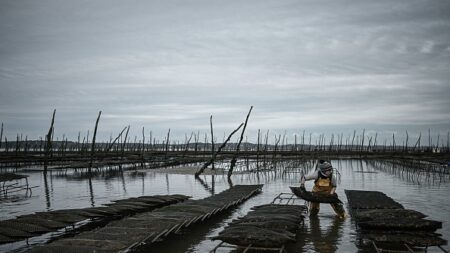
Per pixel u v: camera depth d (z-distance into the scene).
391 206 12.42
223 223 11.68
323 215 12.84
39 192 21.05
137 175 33.75
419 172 33.88
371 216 9.57
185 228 10.90
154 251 8.58
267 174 35.38
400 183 25.56
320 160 12.78
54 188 23.11
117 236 8.09
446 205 15.34
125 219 10.06
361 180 27.97
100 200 17.64
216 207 12.48
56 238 9.95
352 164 52.06
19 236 8.63
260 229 8.48
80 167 38.53
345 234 10.10
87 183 26.36
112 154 56.19
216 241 9.43
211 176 32.62
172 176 32.59
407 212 9.57
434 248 8.68
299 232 10.33
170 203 15.06
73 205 16.03
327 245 9.02
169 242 9.36
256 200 16.86
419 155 60.06
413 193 19.69
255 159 63.84
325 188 12.47
